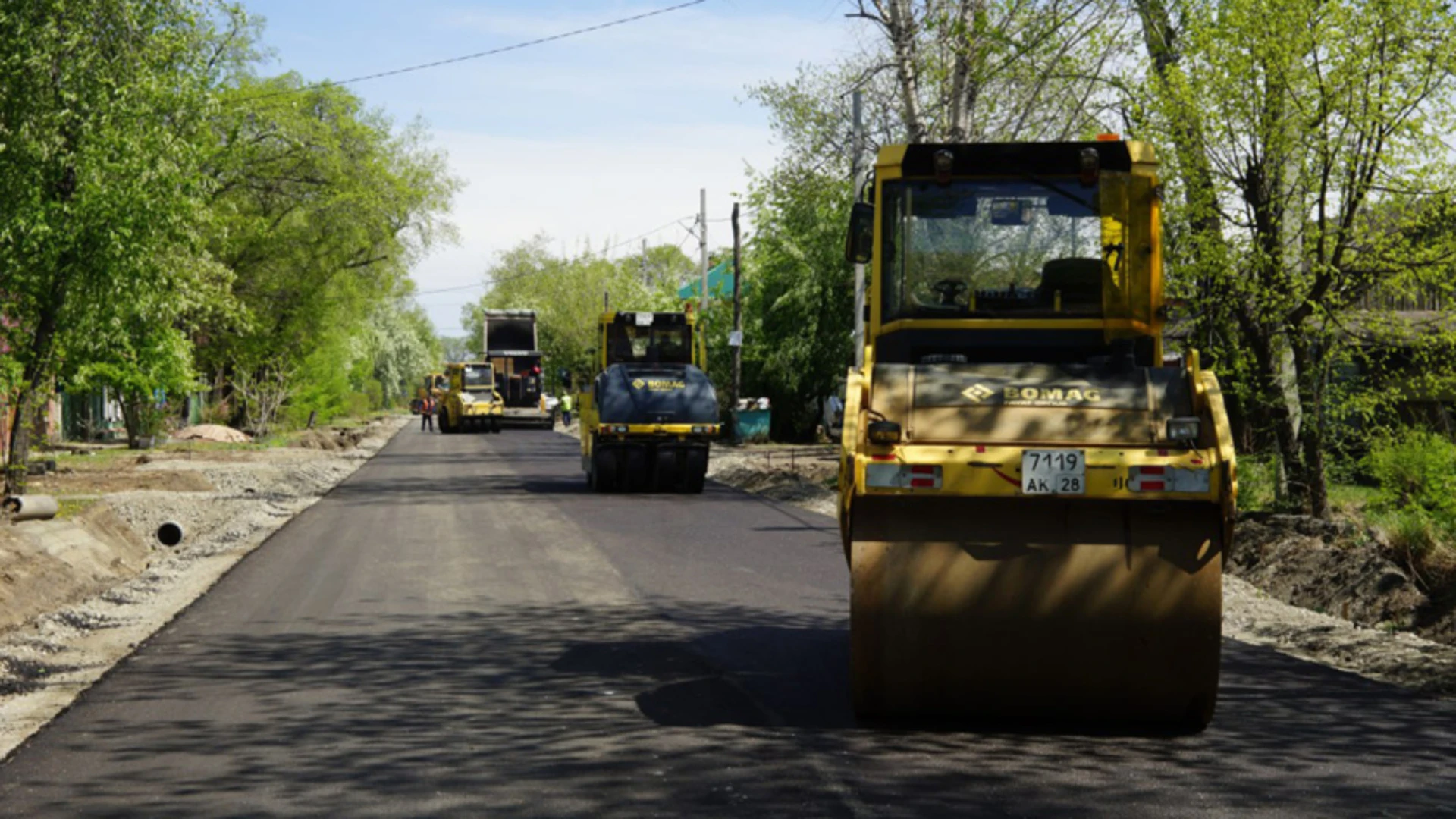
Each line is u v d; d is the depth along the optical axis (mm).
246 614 11625
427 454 42062
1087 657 7059
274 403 50906
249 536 18281
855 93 25047
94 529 15828
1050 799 6031
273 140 46781
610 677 8820
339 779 6398
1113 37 17969
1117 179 9094
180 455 35750
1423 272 13711
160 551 17266
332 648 9930
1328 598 12086
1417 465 13688
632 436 25547
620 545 16797
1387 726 7410
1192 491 6941
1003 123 21625
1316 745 6992
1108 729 7402
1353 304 14523
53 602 12469
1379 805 5918
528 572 14344
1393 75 13328
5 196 20094
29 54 19875
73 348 21812
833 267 46125
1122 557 7031
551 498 24578
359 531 18688
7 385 20906
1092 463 7000
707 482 30156
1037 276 9133
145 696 8297
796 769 6562
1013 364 8055
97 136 20297
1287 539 13758
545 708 7938
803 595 12625
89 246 20391
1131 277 9078
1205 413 7309
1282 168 14352
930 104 23688
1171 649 6984
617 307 79062
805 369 46438
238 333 46188
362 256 53938
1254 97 14000
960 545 7145
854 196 25531
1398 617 11125
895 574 7148
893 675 7223
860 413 7469
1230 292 14695
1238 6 13695
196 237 21906
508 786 6273
